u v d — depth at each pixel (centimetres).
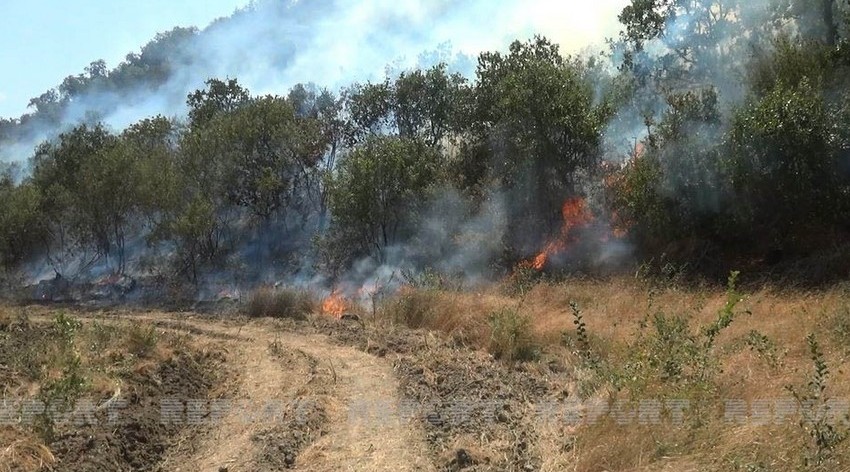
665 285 1246
